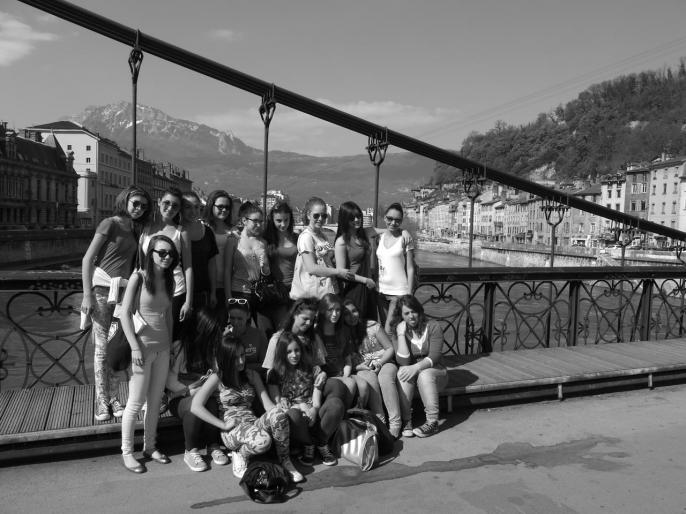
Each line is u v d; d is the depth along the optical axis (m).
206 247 4.41
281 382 4.22
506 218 106.94
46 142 84.25
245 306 4.48
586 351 6.50
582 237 78.50
